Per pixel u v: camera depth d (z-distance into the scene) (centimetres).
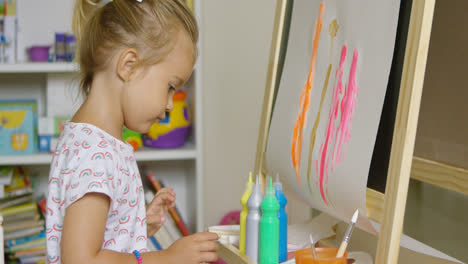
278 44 122
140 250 108
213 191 239
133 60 98
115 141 102
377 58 86
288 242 113
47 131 198
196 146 197
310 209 182
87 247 91
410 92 78
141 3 101
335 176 93
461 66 95
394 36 83
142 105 100
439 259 96
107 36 100
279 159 114
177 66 103
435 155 102
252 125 236
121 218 104
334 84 97
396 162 79
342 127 93
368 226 90
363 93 88
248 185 106
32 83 216
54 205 100
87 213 92
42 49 195
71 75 205
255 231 99
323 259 85
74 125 101
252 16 230
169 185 231
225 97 234
